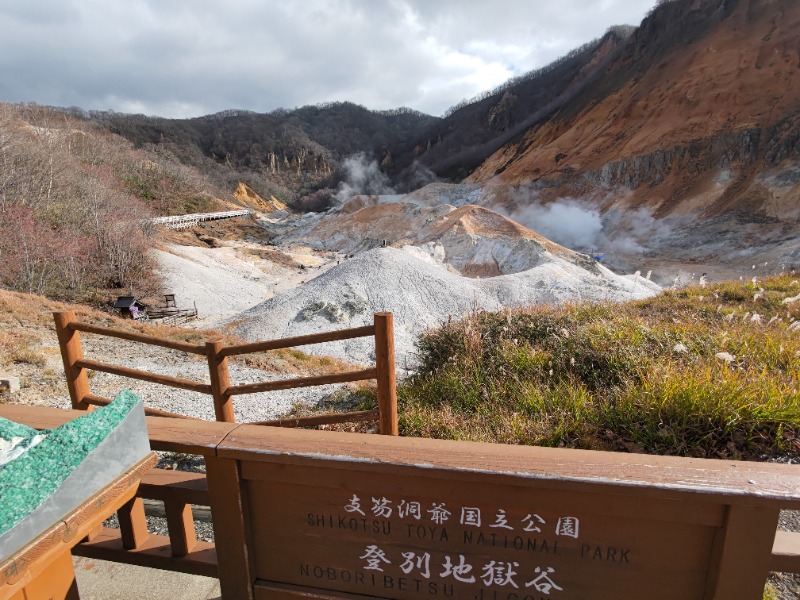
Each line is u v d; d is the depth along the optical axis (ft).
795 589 7.28
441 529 4.83
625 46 361.30
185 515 6.80
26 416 6.63
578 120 338.95
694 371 13.84
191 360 41.52
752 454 11.09
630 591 4.56
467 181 390.83
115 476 5.13
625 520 4.42
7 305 46.88
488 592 4.88
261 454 5.00
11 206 107.65
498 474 4.38
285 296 96.89
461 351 20.68
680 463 4.43
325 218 303.07
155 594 8.25
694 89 245.04
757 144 202.18
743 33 255.09
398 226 226.79
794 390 12.16
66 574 5.35
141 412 5.49
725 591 4.23
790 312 24.52
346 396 25.17
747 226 170.60
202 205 291.58
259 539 5.49
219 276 141.08
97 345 44.27
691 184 211.41
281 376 38.42
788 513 9.24
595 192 247.70
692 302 29.14
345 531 5.14
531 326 22.30
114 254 120.16
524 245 145.18
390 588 5.16
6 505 4.23
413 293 93.45
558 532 4.56
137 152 294.87
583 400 13.82
